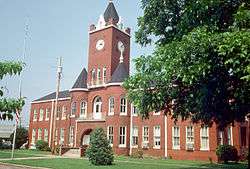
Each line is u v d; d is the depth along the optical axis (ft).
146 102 54.60
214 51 42.45
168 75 46.55
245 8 40.42
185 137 127.34
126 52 168.45
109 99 148.77
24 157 112.16
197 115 58.80
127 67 167.12
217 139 118.62
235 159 112.57
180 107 58.44
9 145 188.65
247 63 38.22
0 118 21.66
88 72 166.09
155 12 62.18
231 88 51.21
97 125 151.02
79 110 163.53
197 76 45.09
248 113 56.44
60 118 183.52
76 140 157.28
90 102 160.56
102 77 159.53
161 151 133.28
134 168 78.07
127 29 170.71
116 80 147.95
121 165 86.74
